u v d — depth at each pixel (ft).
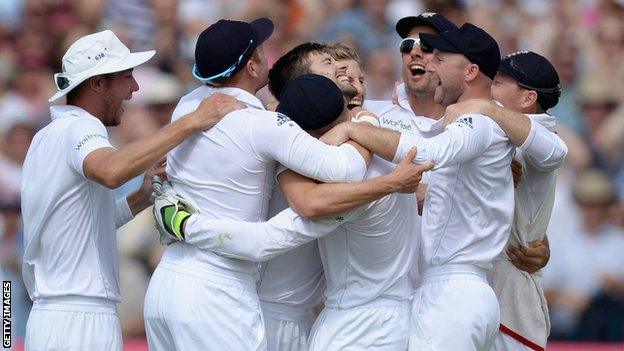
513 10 160.56
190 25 158.20
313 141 69.56
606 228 142.72
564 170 148.46
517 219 80.59
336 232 72.13
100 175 69.67
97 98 75.20
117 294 75.61
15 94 156.46
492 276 81.46
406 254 72.95
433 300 72.74
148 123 148.05
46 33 160.66
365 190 68.08
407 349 72.90
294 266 75.77
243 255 70.03
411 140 69.62
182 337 70.23
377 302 72.23
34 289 77.10
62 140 73.10
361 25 157.79
